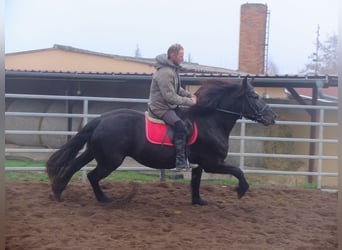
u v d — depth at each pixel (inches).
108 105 583.2
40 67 777.6
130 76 497.0
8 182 316.8
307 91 666.2
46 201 262.7
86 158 261.0
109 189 305.1
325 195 314.8
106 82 561.6
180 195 296.5
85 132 249.9
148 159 244.2
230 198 295.0
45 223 220.5
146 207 258.7
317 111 473.1
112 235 204.5
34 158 533.6
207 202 269.6
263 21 722.2
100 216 234.7
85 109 330.3
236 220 238.2
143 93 577.6
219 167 249.6
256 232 217.9
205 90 250.5
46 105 617.0
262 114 253.0
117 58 744.3
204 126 246.5
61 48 769.6
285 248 195.9
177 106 248.8
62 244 191.2
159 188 314.8
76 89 578.2
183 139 237.1
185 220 233.6
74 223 221.9
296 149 492.7
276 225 232.5
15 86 626.5
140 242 195.6
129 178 374.9
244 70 728.3
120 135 243.1
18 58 780.6
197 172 262.8
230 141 498.3
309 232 222.1
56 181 259.6
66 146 251.0
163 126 241.9
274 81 438.3
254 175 470.6
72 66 765.3
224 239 204.7
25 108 618.2
